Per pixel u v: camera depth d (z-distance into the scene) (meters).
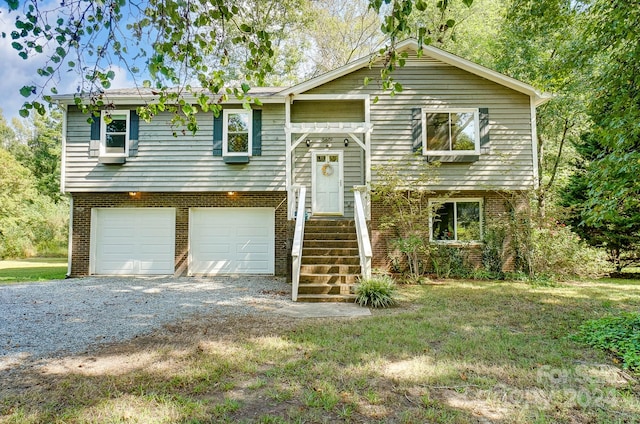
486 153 11.16
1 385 3.58
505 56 15.98
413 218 10.87
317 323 5.83
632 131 5.20
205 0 3.61
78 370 3.94
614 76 6.67
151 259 11.96
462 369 3.96
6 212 24.25
